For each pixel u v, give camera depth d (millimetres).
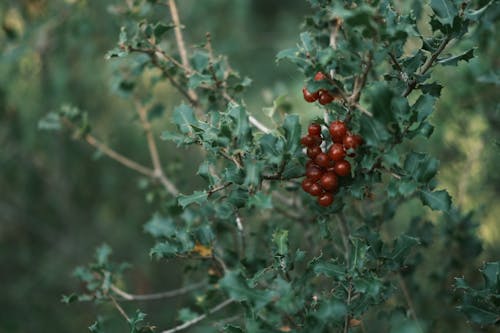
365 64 576
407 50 869
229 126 579
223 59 743
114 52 684
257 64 1526
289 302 555
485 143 888
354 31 562
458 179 914
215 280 719
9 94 1161
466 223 797
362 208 773
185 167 1262
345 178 600
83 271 750
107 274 738
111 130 1292
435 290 821
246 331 589
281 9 1935
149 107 887
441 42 604
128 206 1347
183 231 672
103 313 1054
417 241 619
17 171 1320
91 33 1100
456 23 583
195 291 848
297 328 580
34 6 1108
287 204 778
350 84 625
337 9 542
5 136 1257
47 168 1322
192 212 727
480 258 901
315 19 681
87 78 1226
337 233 744
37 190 1368
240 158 584
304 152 610
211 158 608
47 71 1145
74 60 1194
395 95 553
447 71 907
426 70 601
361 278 585
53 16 1078
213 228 757
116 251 1396
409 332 589
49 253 1437
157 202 1315
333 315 564
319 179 601
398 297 802
